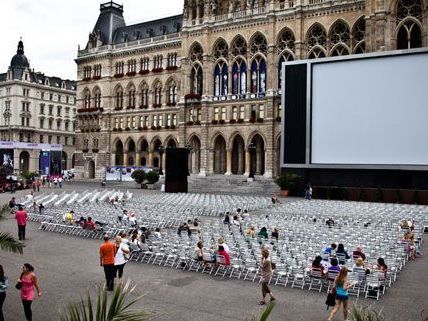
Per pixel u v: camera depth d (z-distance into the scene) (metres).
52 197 50.03
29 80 139.88
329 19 72.56
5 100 139.12
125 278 20.88
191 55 88.00
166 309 16.44
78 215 36.44
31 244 28.62
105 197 53.97
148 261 24.12
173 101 94.31
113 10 109.81
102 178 103.19
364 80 56.16
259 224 31.62
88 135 107.19
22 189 76.38
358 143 56.44
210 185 74.00
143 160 100.00
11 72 138.38
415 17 62.88
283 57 77.25
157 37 96.69
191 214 39.72
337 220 35.56
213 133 83.94
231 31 82.50
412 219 35.66
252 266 20.83
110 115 103.62
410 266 23.77
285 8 76.38
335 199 57.97
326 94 58.81
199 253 22.06
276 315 15.89
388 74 54.66
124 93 101.62
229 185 72.06
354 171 58.28
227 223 33.66
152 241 25.69
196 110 87.06
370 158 55.59
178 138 88.88
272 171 76.44
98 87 105.69
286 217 37.06
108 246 18.33
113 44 104.19
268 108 77.12
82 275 21.11
